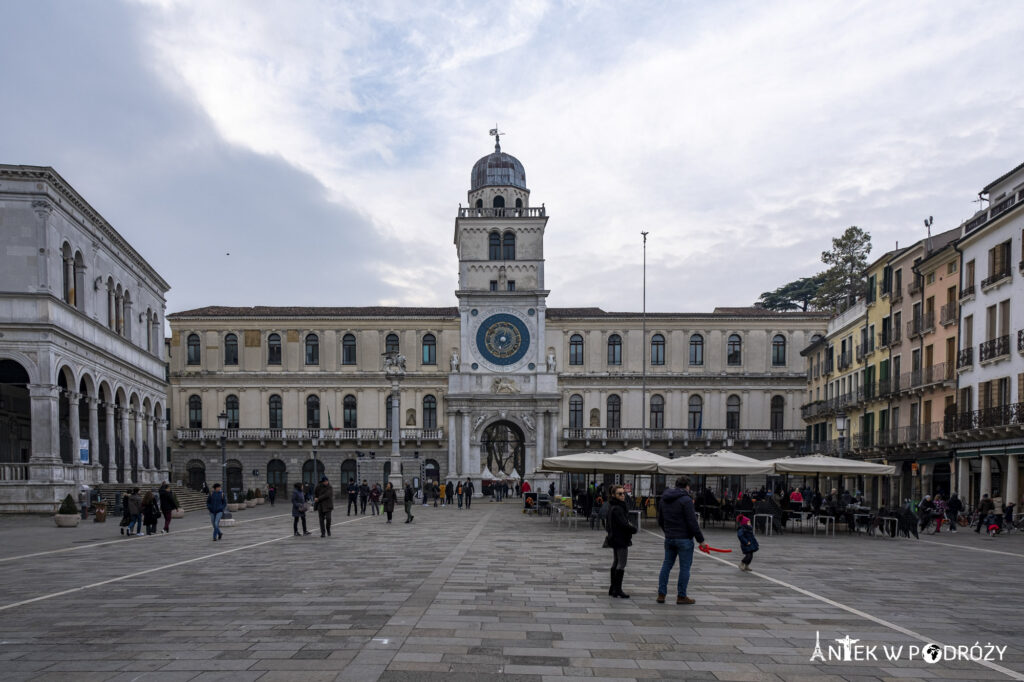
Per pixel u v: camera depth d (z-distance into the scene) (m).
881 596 15.68
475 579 17.31
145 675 9.36
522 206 79.38
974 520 41.34
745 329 78.94
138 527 31.42
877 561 22.39
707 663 10.12
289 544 26.23
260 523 38.69
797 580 17.84
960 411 45.03
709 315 78.94
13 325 44.03
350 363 78.75
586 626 12.20
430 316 78.94
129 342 59.16
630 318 78.81
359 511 51.09
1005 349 40.28
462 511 52.25
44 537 29.98
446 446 76.94
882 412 56.16
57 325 45.41
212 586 16.20
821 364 72.12
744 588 16.42
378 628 11.97
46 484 43.81
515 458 88.62
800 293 110.00
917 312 51.41
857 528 35.38
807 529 36.16
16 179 44.94
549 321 78.62
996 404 41.25
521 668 9.72
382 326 78.88
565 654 10.43
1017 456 39.38
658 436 77.06
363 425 78.00
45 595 15.07
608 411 78.50
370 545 25.81
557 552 23.59
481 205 78.94
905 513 32.41
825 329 78.69
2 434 55.09
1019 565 21.97
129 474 58.38
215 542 27.14
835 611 13.84
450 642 11.03
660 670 9.76
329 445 77.25
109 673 9.45
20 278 44.66
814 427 72.69
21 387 57.28
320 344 78.44
